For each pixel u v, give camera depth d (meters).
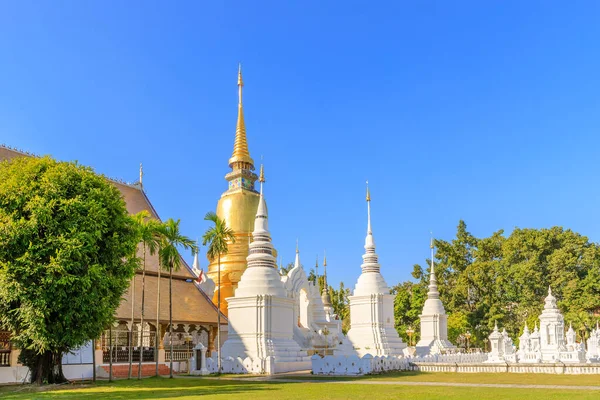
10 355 36.75
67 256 29.11
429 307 61.25
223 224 43.00
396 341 50.09
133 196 58.12
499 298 88.75
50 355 32.81
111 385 31.27
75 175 32.06
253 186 71.69
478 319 87.12
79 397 24.08
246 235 66.56
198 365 41.47
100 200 32.00
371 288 50.47
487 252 93.81
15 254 29.23
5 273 28.17
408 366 41.75
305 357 45.50
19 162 32.53
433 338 60.16
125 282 33.66
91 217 30.84
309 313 63.00
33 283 28.95
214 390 26.58
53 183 30.55
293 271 61.19
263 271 45.47
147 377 38.50
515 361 44.44
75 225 30.19
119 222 33.09
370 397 21.92
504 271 88.38
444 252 95.62
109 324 33.25
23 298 28.52
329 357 39.00
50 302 29.28
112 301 32.66
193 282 54.88
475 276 88.56
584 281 79.12
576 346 52.50
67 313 29.58
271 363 40.00
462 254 95.50
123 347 45.81
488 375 35.50
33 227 29.05
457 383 29.38
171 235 37.81
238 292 45.06
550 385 27.53
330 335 60.56
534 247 87.38
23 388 30.28
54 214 30.31
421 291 92.62
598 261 80.31
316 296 65.50
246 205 67.81
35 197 29.72
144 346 49.94
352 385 28.64
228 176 70.88
